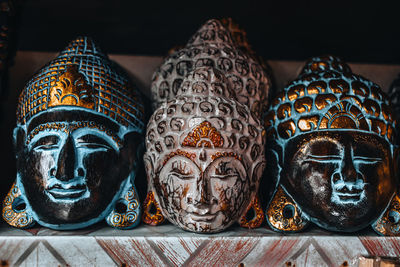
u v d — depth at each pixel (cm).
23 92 252
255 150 241
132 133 253
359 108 242
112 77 253
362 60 379
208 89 241
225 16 354
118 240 230
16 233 232
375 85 260
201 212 227
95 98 238
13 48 273
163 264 232
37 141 233
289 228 245
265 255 238
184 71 269
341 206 235
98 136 236
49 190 227
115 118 243
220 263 234
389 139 248
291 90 257
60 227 235
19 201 244
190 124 231
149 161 246
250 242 236
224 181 229
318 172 238
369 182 236
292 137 248
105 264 230
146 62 343
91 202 232
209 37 278
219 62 262
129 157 249
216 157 227
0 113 276
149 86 340
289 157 248
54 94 234
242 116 238
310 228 257
